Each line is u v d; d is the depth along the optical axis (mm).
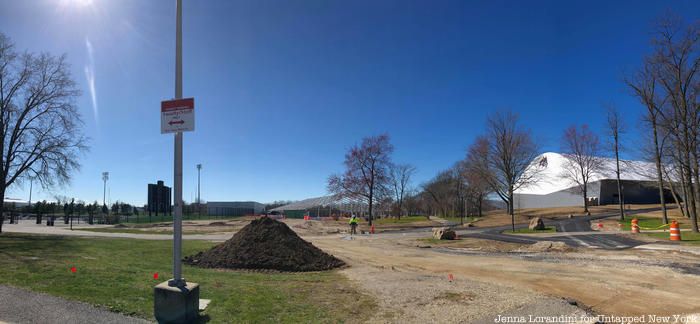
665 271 13133
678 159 29781
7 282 8742
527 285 10828
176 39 7184
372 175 56500
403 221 63156
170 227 45188
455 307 7766
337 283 10375
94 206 98000
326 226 49125
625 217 45156
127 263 12992
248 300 7832
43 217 74125
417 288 9648
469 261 16797
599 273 12930
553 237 28125
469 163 62156
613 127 43344
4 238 22625
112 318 6426
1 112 27500
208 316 6699
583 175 57094
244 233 15852
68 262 11961
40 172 29297
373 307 7750
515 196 85000
